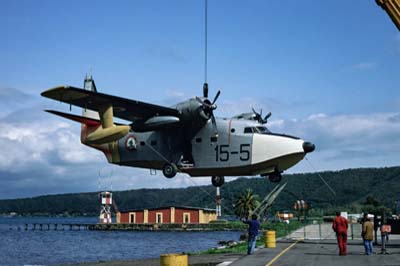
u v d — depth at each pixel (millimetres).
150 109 28094
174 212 109875
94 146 32094
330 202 144625
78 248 55969
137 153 30438
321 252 22953
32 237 85250
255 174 28484
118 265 25141
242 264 17875
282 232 43156
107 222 122188
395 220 26906
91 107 28203
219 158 28047
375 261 18578
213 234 90688
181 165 28844
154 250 51500
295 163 27781
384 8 13383
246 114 29109
